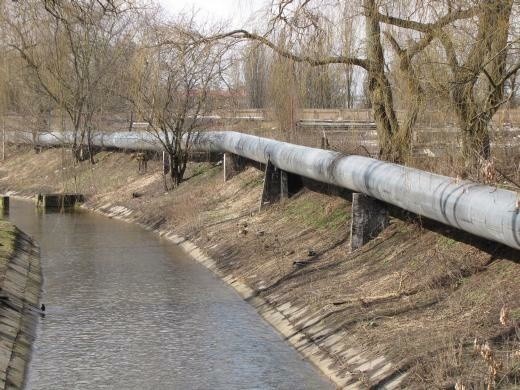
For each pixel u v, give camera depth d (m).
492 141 14.28
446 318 12.24
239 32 21.00
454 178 13.19
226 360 13.78
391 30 15.69
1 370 13.01
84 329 16.06
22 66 34.22
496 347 10.60
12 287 18.69
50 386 12.77
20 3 27.86
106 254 24.52
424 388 10.18
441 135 14.38
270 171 24.70
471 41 13.91
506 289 12.12
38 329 16.17
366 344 12.46
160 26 28.05
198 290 19.31
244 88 28.44
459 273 13.43
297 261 18.30
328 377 12.43
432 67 14.16
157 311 17.38
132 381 12.91
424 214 14.02
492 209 11.50
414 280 14.25
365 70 18.19
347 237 18.48
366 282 15.38
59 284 20.38
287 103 20.66
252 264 20.06
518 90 13.98
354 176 16.86
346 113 20.41
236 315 16.81
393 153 16.53
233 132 30.20
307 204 22.70
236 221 24.91
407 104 15.02
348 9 17.64
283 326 15.41
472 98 13.77
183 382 12.77
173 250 25.11
